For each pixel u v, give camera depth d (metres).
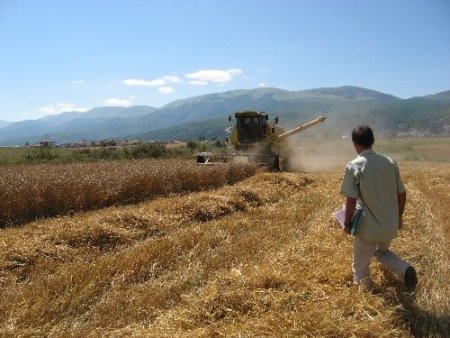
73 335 4.65
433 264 6.56
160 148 36.47
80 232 8.05
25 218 10.77
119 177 13.32
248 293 5.27
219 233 8.58
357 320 4.77
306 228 9.28
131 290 5.85
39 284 5.86
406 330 4.63
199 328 4.64
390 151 55.12
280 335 4.45
